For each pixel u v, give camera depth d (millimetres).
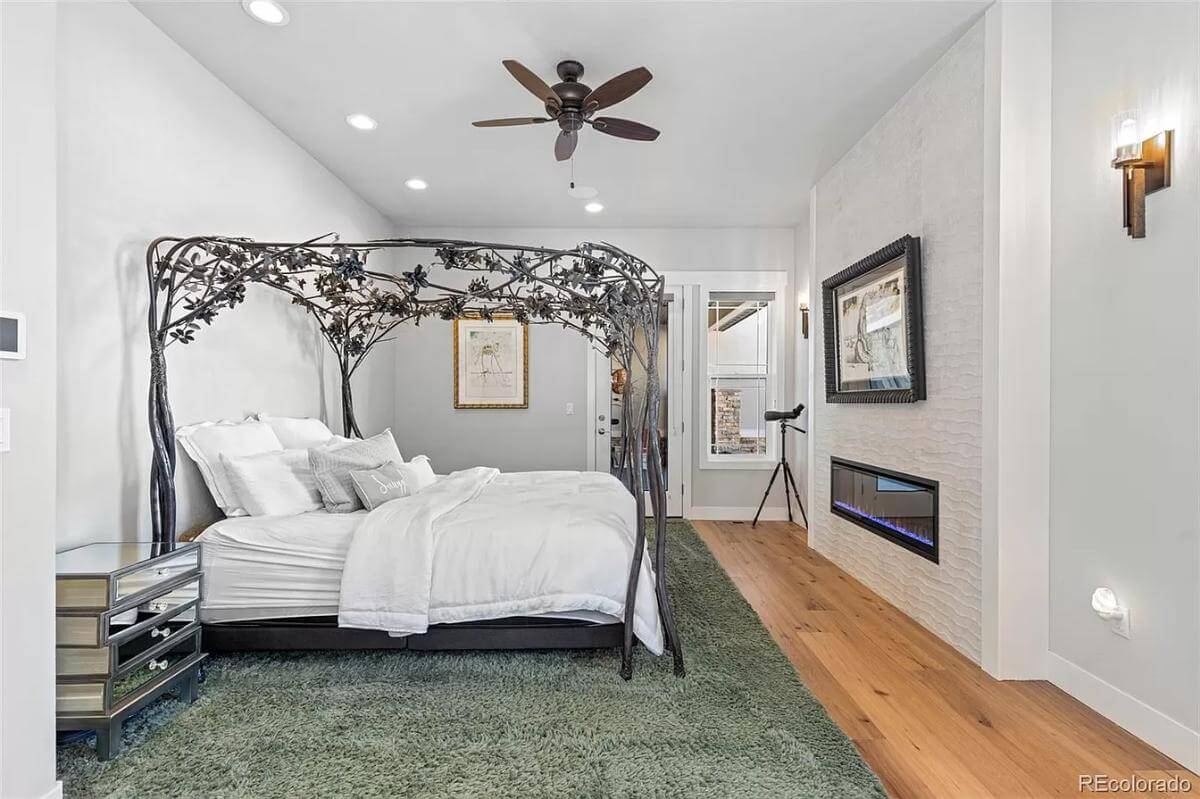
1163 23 1921
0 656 1532
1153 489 1962
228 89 3125
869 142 3646
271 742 1991
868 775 1817
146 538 2555
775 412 5375
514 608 2494
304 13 2514
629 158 4090
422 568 2480
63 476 2174
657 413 2625
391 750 1951
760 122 3555
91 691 1868
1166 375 1919
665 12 2521
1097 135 2186
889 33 2676
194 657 2268
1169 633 1915
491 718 2143
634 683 2404
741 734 2037
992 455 2463
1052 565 2414
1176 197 1878
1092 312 2205
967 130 2658
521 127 3600
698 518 5855
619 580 2537
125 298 2447
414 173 4340
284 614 2533
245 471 2742
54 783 1663
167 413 2451
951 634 2799
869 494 3695
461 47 2771
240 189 3229
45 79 1648
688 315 5832
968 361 2650
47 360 1650
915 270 3018
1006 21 2410
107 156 2350
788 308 5809
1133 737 2033
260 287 3449
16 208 1569
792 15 2537
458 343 5805
